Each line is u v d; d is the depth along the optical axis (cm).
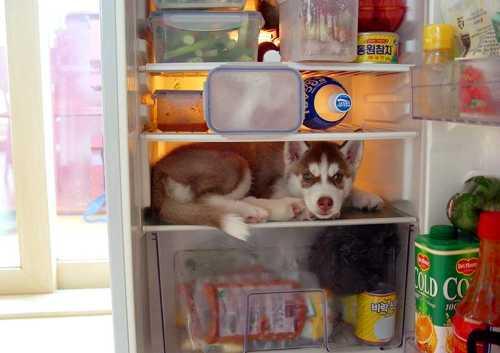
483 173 91
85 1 165
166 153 110
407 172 98
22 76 151
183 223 95
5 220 168
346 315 100
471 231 85
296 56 89
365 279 97
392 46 92
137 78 86
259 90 87
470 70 69
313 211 96
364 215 99
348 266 97
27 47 150
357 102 115
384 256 99
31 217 157
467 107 70
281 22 97
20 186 155
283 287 97
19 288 160
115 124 77
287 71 88
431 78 78
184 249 103
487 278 75
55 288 163
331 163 98
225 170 105
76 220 172
